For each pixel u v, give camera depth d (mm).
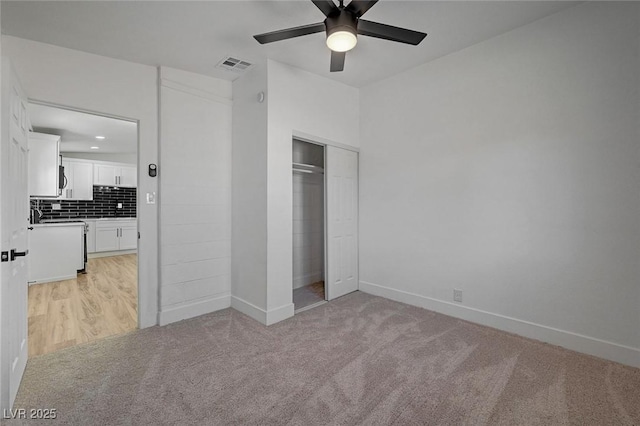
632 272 2121
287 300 3088
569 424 1597
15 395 1829
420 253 3287
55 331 2850
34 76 2449
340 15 1827
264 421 1629
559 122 2396
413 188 3338
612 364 2145
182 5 2117
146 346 2494
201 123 3232
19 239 1992
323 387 1916
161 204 2969
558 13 2377
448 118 3033
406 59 3098
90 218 6953
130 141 5711
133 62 2896
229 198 3434
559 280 2418
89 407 1752
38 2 2023
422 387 1907
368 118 3770
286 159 3088
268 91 2941
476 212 2859
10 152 1748
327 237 3521
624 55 2127
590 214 2275
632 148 2109
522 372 2061
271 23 2357
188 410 1719
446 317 3012
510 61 2627
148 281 2924
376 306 3340
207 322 2988
